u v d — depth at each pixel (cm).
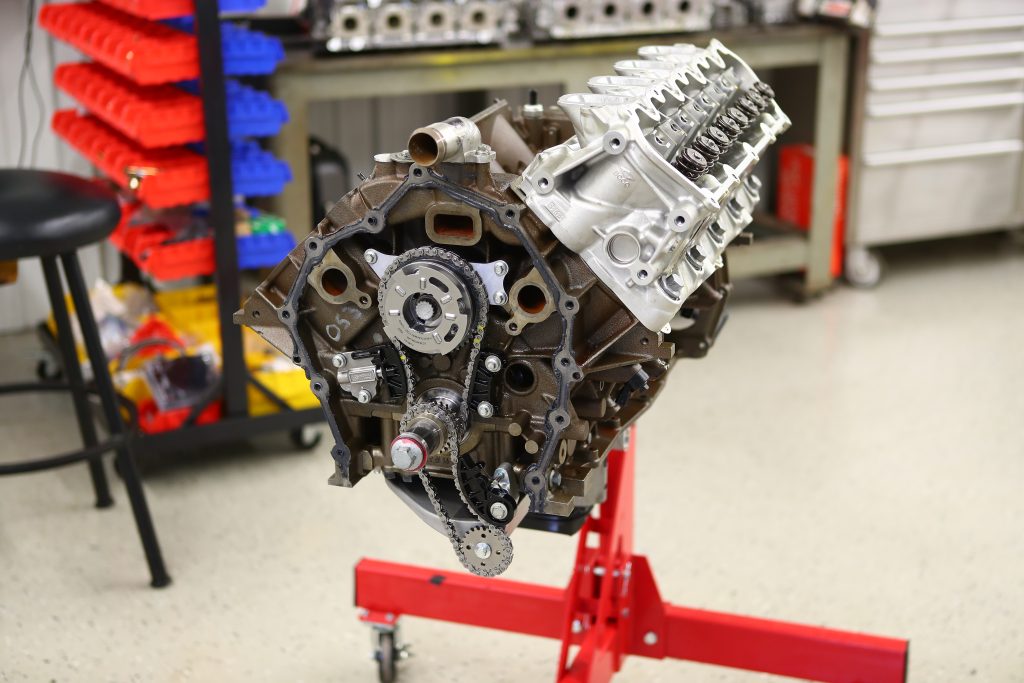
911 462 311
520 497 147
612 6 367
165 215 301
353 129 436
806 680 213
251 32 289
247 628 237
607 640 196
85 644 231
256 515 282
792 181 430
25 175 237
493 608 213
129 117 269
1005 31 422
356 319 147
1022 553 266
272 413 296
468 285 137
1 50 375
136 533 274
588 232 134
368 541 271
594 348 142
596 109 134
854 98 413
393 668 219
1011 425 333
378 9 342
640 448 319
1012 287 447
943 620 240
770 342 394
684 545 269
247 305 150
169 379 298
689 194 131
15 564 259
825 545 270
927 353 384
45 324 337
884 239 438
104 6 316
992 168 441
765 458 313
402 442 135
